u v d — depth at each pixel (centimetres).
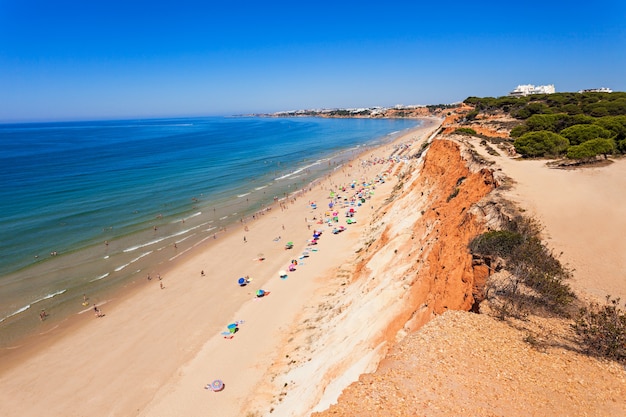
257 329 2875
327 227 5166
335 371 1900
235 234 5094
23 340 2883
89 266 4097
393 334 1959
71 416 2198
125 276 3891
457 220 2356
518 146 4041
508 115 9469
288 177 8838
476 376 997
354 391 979
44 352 2745
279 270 3919
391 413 888
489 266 1577
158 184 7919
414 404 912
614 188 2428
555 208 2125
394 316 2033
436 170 4462
